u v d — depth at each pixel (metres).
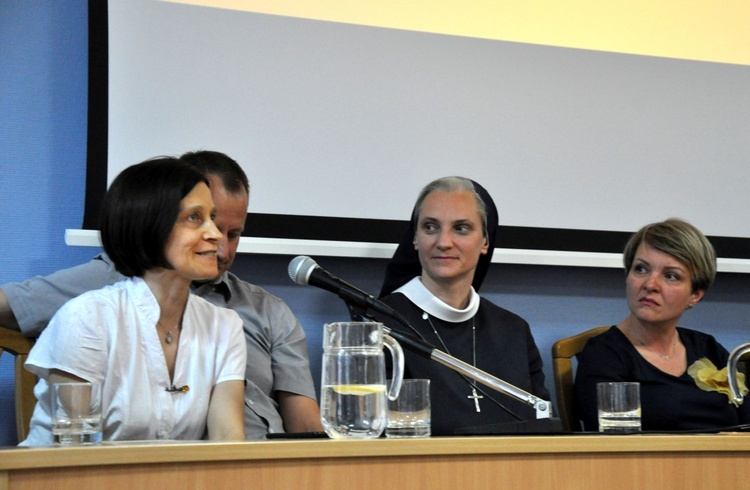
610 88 3.15
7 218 2.61
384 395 1.44
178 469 1.19
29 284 2.29
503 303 3.06
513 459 1.35
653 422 2.54
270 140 2.79
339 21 2.91
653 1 3.29
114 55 2.67
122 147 2.66
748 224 3.26
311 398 2.44
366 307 1.86
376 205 2.88
